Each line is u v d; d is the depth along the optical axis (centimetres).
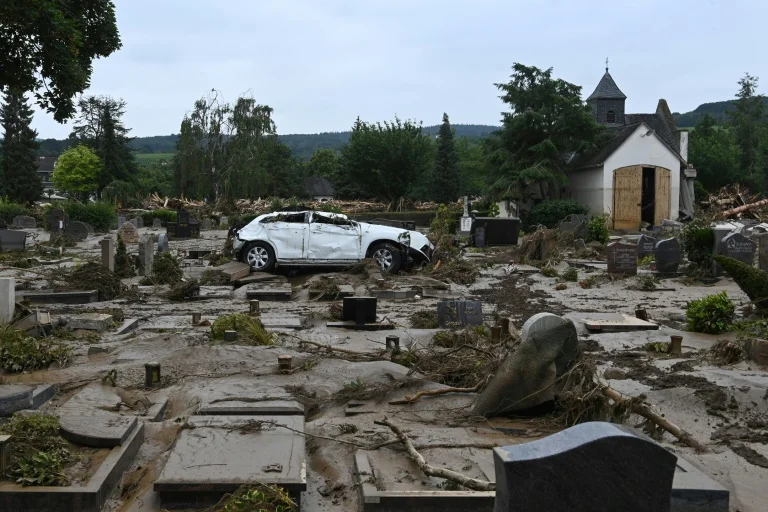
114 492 517
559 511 358
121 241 2012
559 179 4559
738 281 1252
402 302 1570
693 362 908
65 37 1719
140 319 1289
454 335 1023
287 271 1997
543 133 4678
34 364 862
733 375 820
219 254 2420
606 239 3025
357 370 835
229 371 849
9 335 901
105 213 4603
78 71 1788
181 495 489
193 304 1534
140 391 771
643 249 2442
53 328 1099
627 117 5756
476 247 2930
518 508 359
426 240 2036
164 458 566
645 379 823
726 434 666
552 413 684
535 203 4812
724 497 500
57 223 3666
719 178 6625
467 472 543
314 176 11838
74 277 1595
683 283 1842
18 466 508
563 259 2394
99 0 1978
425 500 489
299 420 642
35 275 2012
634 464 360
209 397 734
